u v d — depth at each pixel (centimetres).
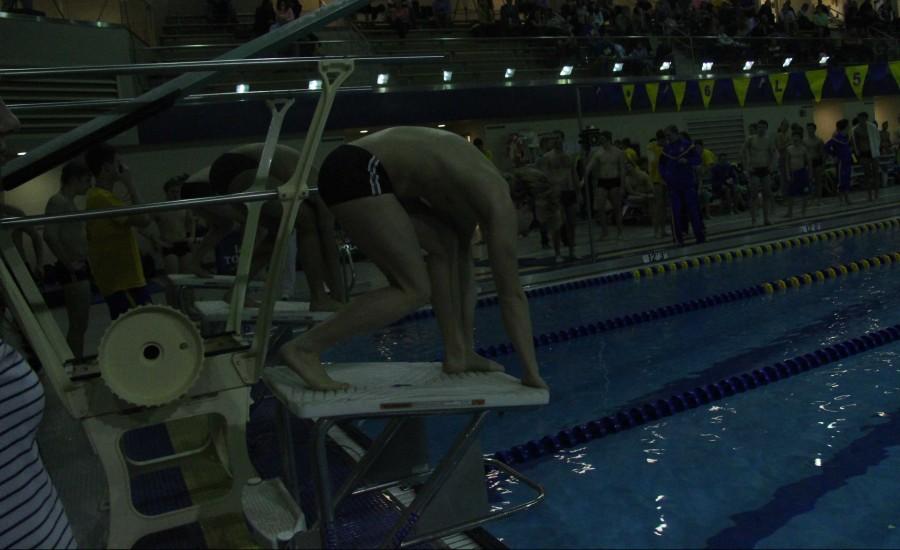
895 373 375
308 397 209
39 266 482
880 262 703
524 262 842
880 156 1317
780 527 230
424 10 1468
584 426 329
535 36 1277
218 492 262
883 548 213
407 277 222
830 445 290
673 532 233
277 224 348
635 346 481
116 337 203
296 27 231
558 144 800
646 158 1149
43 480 163
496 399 211
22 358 161
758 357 426
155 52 987
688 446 303
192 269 430
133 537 215
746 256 832
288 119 981
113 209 203
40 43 873
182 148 988
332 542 200
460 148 229
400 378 239
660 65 1112
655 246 866
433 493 214
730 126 1230
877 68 1091
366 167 218
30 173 211
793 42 1239
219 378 223
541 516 251
